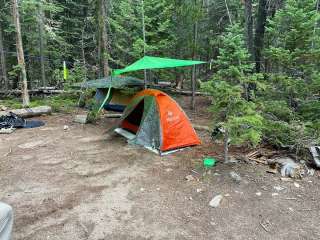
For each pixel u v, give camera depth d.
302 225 3.65
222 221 3.75
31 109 10.41
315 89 7.32
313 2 8.12
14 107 11.41
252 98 7.33
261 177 4.96
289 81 7.41
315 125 6.35
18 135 7.97
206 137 7.57
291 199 4.27
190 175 5.13
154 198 4.35
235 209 4.03
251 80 6.25
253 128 5.61
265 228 3.60
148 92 7.22
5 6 14.99
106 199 4.33
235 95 5.52
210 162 5.51
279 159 5.53
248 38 10.65
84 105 12.51
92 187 4.73
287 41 8.15
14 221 3.74
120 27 11.69
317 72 7.46
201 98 13.45
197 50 11.81
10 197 4.39
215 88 5.94
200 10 11.17
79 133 8.23
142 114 7.64
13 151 6.55
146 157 6.15
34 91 14.95
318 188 4.57
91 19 16.06
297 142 5.73
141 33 11.52
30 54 17.56
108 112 11.46
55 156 6.23
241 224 3.68
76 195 4.46
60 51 18.67
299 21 7.88
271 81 7.88
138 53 11.12
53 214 3.92
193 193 4.50
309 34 7.91
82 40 18.36
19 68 11.36
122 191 4.59
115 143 7.21
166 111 6.75
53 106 11.73
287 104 7.59
